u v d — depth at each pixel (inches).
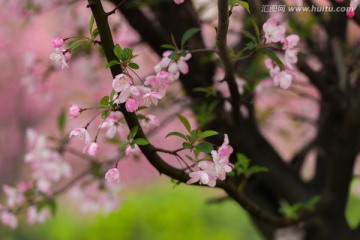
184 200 450.6
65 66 75.7
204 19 141.2
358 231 138.2
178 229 335.6
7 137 668.7
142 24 127.9
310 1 117.0
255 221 146.8
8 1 164.4
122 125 85.7
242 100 103.3
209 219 478.3
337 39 136.4
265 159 136.9
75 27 182.4
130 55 72.6
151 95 71.4
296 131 199.0
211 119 120.8
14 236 448.8
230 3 76.9
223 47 83.7
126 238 322.7
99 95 248.4
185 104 140.9
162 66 87.6
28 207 136.3
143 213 341.4
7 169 672.4
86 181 149.4
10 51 532.1
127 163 646.5
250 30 131.8
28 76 172.9
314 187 144.6
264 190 146.3
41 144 144.3
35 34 520.4
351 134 126.0
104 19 72.6
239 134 132.1
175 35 129.9
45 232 452.4
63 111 142.1
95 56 176.2
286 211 115.5
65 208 495.8
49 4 165.9
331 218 137.0
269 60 92.2
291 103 203.3
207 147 75.4
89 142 78.9
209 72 133.3
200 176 76.0
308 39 145.6
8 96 629.9
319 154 146.9
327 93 128.3
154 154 79.5
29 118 666.8
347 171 130.9
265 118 174.6
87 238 320.5
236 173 103.0
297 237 140.6
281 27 87.5
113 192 152.7
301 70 126.4
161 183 567.2
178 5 129.6
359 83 130.3
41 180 143.6
